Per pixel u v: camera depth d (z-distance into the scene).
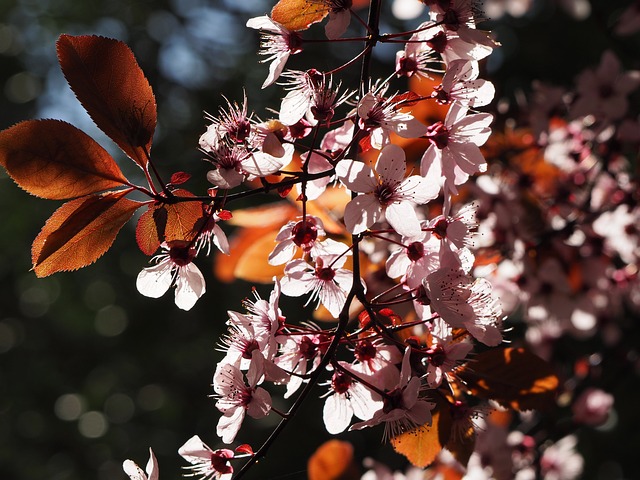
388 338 0.50
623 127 0.75
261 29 0.51
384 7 1.24
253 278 0.62
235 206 1.06
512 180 0.74
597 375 0.84
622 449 1.21
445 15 0.50
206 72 1.48
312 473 0.63
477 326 0.50
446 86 0.50
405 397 0.49
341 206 0.60
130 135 0.49
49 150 0.49
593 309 0.74
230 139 0.50
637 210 0.74
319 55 1.27
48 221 0.50
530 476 0.77
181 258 0.50
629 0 1.28
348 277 0.52
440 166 0.50
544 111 0.76
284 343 0.51
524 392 0.54
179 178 0.50
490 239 0.68
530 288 0.71
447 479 0.71
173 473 1.48
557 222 0.74
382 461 1.00
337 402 0.51
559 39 1.32
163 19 1.54
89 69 0.49
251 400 0.49
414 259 0.51
